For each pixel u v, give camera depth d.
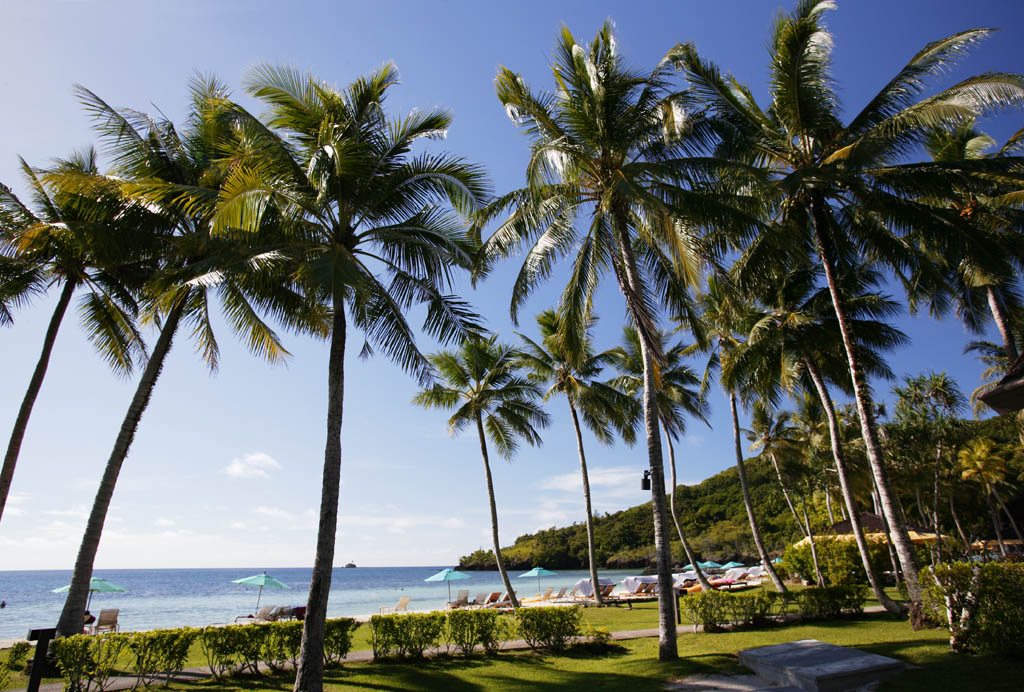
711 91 12.74
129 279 13.86
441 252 10.34
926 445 30.45
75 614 10.45
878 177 12.52
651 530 76.19
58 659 8.94
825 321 17.55
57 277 13.39
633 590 27.08
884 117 12.90
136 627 25.78
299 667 7.95
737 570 36.88
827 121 12.78
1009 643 7.55
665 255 12.37
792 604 14.23
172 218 12.61
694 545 64.44
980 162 11.62
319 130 10.02
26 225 12.22
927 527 42.38
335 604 41.22
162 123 13.30
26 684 9.07
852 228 13.90
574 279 12.68
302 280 10.58
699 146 11.59
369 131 10.48
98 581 19.92
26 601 55.09
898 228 12.62
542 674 9.40
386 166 10.64
